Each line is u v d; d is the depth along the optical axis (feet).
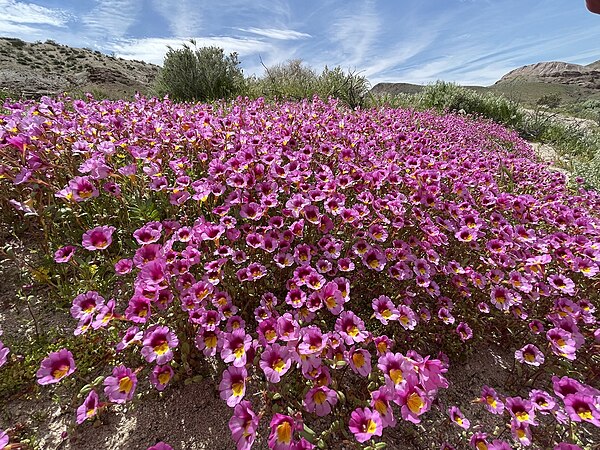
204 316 0.79
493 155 2.23
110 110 1.71
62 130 1.25
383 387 0.69
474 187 1.46
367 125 1.94
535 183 1.80
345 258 1.00
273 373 0.68
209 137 1.39
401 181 1.28
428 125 2.82
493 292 0.99
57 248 1.05
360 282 1.06
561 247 1.16
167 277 0.80
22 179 0.99
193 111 2.02
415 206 1.22
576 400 0.70
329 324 0.95
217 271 0.89
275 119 1.76
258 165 1.20
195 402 0.79
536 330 0.95
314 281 0.91
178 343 0.79
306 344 0.70
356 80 3.99
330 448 0.72
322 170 1.40
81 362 0.81
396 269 1.01
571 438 0.76
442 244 1.14
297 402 0.76
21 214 1.14
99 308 0.78
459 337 0.98
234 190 1.22
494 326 1.04
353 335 0.77
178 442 0.72
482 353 1.01
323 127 1.72
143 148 1.27
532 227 1.48
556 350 0.86
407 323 0.87
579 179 2.05
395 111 2.90
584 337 0.98
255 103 2.36
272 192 1.15
